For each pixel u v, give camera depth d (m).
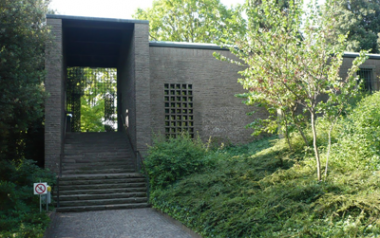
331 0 8.83
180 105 17.19
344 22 24.47
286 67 8.80
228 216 7.34
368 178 7.70
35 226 8.02
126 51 18.36
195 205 8.71
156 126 16.72
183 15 27.09
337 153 9.83
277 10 9.14
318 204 6.84
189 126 17.08
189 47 17.47
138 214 10.89
